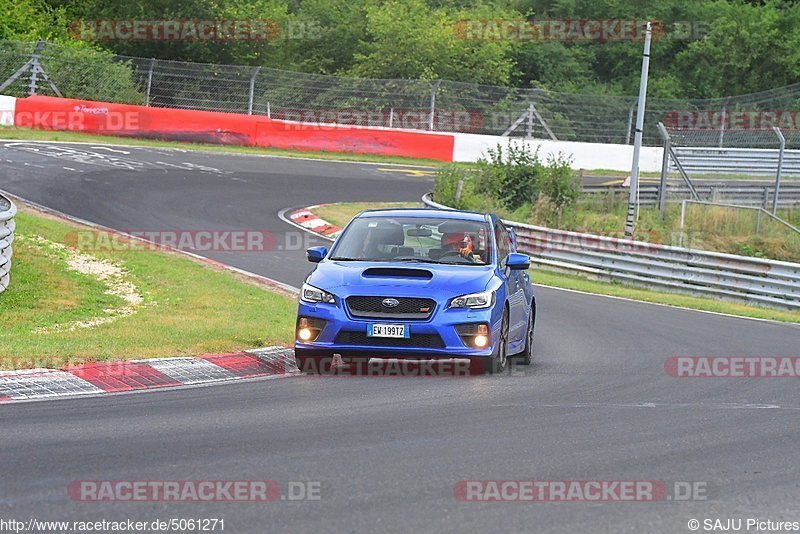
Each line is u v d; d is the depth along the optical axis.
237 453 11.59
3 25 75.00
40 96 61.41
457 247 19.00
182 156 57.38
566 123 77.81
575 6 109.19
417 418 13.86
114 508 9.42
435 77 87.69
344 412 14.16
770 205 62.19
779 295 37.22
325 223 43.56
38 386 15.37
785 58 100.75
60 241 31.23
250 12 88.62
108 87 66.50
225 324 22.08
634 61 108.50
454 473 10.92
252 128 65.69
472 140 70.94
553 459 11.73
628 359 21.08
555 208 49.94
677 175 68.12
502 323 18.12
